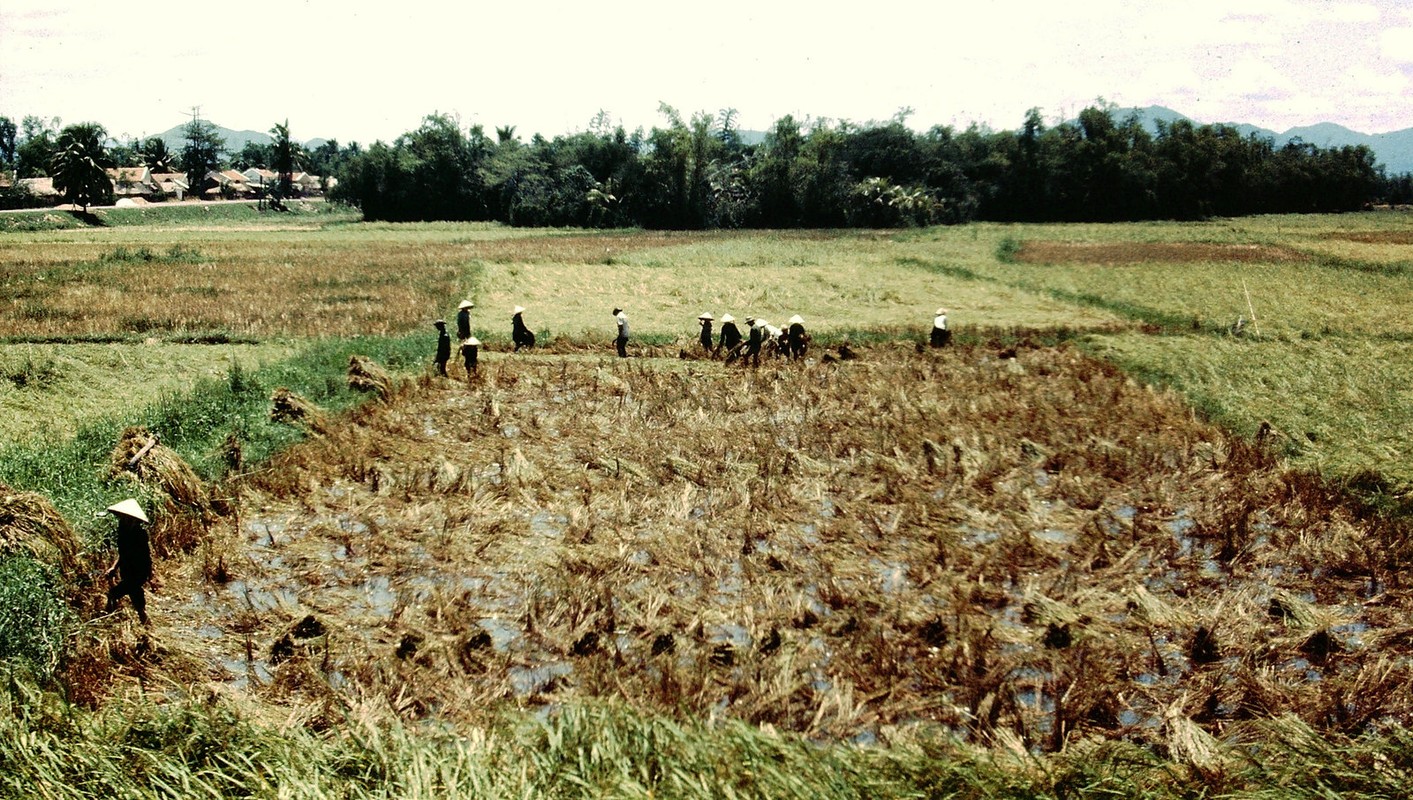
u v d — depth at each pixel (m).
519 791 6.03
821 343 25.66
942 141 103.75
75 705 7.50
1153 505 12.69
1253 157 110.56
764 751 6.50
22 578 8.75
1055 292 37.31
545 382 20.25
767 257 47.31
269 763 6.52
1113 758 6.78
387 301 30.95
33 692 7.23
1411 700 7.80
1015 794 6.37
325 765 6.48
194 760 6.63
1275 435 15.47
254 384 17.31
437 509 12.26
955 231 78.31
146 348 22.08
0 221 73.44
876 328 27.97
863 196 89.31
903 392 18.75
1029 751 7.10
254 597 9.98
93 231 70.00
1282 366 21.41
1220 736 7.42
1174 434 15.91
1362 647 8.77
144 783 6.39
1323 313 30.52
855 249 54.84
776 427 16.70
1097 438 15.61
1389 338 25.94
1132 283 39.66
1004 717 7.61
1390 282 39.38
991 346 25.81
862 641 8.77
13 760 6.46
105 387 18.80
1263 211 111.12
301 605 9.70
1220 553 11.12
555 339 25.55
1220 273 42.88
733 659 8.52
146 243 54.12
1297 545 11.24
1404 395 18.23
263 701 7.84
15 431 15.40
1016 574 10.41
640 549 11.03
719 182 91.94
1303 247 55.44
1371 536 11.38
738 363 22.70
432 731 7.29
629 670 8.25
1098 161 96.62
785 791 6.06
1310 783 6.61
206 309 27.84
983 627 9.11
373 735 6.70
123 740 6.79
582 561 10.47
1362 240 61.16
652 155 89.44
